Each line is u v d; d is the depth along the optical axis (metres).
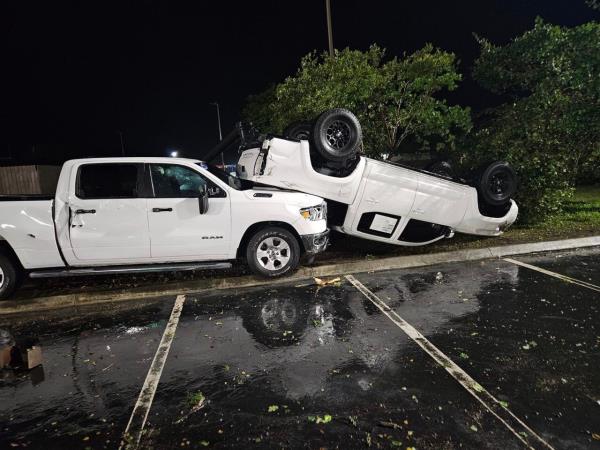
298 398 3.06
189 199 5.61
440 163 8.78
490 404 2.91
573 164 9.59
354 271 6.44
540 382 3.17
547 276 5.75
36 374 3.62
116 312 5.10
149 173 5.61
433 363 3.51
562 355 3.57
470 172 7.86
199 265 5.73
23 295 5.65
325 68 10.09
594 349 3.66
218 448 2.56
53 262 5.41
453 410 2.85
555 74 9.25
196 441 2.64
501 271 6.10
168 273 6.54
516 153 8.68
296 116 9.69
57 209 5.34
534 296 5.00
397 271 6.38
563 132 9.16
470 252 6.98
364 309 4.82
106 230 5.43
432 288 5.48
